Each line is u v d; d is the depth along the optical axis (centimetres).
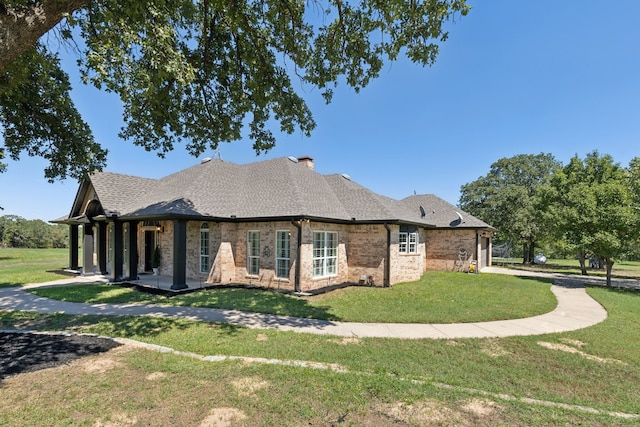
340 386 418
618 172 2103
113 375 454
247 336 652
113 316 815
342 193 1692
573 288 1413
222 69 883
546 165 3309
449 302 1039
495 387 440
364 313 870
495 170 3522
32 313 848
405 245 1605
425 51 742
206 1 710
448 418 349
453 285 1438
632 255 1480
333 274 1409
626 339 679
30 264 2361
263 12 785
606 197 1473
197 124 936
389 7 680
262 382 430
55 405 371
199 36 844
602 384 464
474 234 2045
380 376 454
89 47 635
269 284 1280
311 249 1248
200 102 908
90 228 1641
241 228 1380
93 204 1597
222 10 734
